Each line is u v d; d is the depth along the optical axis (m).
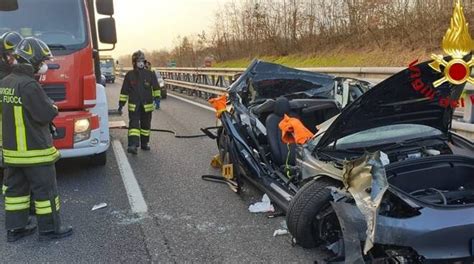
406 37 15.46
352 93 6.18
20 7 6.41
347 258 3.29
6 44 4.48
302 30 22.75
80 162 7.62
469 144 4.32
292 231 3.95
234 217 5.12
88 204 5.67
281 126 4.73
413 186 3.75
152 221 5.08
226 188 6.18
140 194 6.00
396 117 4.07
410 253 3.18
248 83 6.70
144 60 8.30
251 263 4.03
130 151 8.22
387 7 16.34
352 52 18.42
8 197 4.65
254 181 5.54
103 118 6.78
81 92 6.28
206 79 17.70
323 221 3.85
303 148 4.35
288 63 22.03
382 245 3.22
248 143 5.81
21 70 4.45
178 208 5.46
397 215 3.25
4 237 4.77
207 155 8.11
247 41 28.98
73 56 6.22
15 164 4.48
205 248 4.36
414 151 4.21
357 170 3.32
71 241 4.62
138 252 4.32
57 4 6.48
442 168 3.79
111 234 4.76
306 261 4.03
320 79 6.84
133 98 8.22
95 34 7.28
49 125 4.76
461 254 3.11
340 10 20.27
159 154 8.27
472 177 3.87
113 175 6.93
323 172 3.85
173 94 21.12
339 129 3.96
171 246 4.43
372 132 4.27
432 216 3.11
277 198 4.85
